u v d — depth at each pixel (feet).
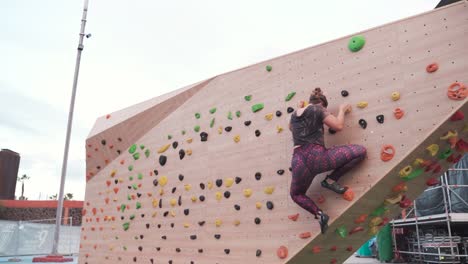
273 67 15.39
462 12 11.11
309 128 12.13
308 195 12.99
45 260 45.03
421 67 11.57
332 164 11.76
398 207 13.80
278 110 14.84
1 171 104.73
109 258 21.18
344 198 12.06
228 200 15.71
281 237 13.70
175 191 18.17
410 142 11.30
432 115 11.09
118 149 22.12
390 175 11.56
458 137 11.64
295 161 12.07
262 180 14.73
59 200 47.78
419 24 11.85
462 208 30.94
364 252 45.65
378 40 12.65
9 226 58.39
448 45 11.19
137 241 19.70
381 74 12.35
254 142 15.34
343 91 13.09
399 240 39.70
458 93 10.68
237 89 16.51
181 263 17.08
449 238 30.89
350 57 13.21
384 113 12.01
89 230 23.08
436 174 13.14
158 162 19.45
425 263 36.09
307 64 14.34
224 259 15.34
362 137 12.29
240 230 15.03
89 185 23.88
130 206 20.61
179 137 18.66
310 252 13.61
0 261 46.60
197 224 16.75
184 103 18.84
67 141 48.78
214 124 17.08
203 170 17.06
